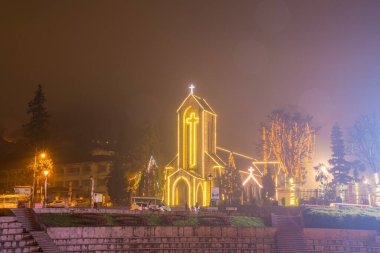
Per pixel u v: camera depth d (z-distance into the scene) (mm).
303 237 64062
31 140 101062
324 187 95250
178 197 107062
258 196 95438
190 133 110250
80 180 141250
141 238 58812
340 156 96312
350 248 64438
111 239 56906
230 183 89000
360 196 92500
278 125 104938
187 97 111625
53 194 109125
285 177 101000
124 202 99750
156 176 93125
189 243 61062
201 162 107750
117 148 118938
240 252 62969
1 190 129500
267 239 64500
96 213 60719
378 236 65375
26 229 51125
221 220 65000
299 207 75125
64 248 53406
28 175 105312
